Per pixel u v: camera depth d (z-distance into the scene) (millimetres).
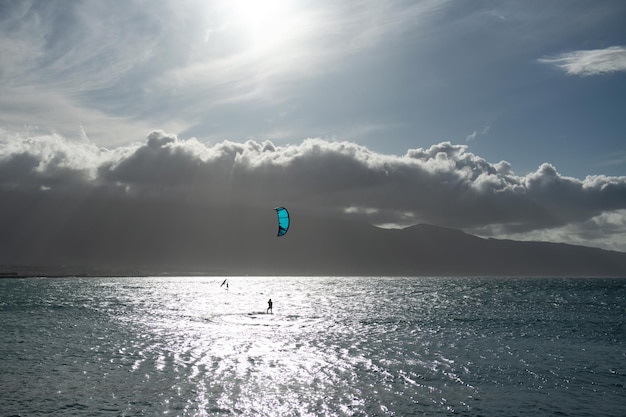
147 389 33688
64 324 69812
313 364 42812
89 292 159750
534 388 35500
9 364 40812
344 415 29250
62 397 31562
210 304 111875
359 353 48312
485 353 48781
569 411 30500
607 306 111312
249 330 65125
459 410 30406
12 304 105812
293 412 29625
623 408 31156
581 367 42438
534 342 56312
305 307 106125
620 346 53562
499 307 108875
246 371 39656
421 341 56531
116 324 70500
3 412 28594
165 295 148000
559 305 115000
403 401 32031
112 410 29203
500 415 29625
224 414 28984
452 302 125562
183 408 29859
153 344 52094
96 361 42562
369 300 132750
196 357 45094
